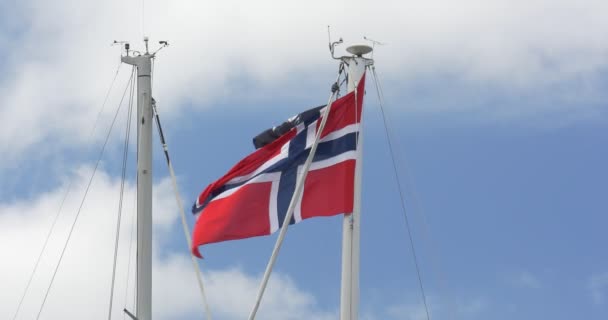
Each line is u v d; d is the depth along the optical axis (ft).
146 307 169.78
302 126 160.86
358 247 154.40
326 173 158.10
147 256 171.22
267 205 159.02
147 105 174.60
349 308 151.12
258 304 144.05
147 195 172.76
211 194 162.40
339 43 159.94
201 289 159.02
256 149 163.53
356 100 158.81
